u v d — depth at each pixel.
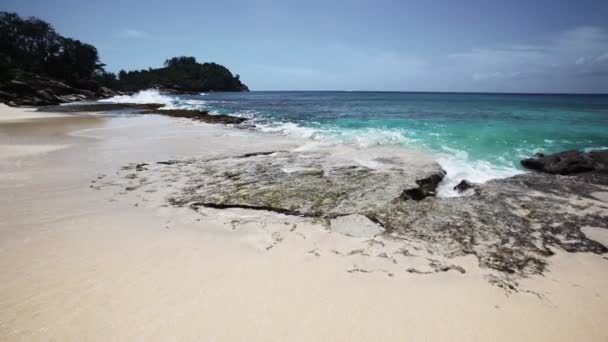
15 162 9.44
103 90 69.06
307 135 14.80
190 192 6.77
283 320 3.16
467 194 7.09
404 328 3.10
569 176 8.50
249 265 4.10
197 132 15.95
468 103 43.09
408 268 4.10
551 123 18.17
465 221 5.36
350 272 3.99
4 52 64.50
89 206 6.05
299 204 6.02
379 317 3.24
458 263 4.23
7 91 42.41
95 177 7.94
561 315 3.33
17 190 6.92
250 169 8.52
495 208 5.90
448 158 10.44
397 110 29.83
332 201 6.13
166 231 5.04
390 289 3.68
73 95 56.81
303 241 4.75
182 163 9.34
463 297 3.57
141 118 23.34
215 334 2.95
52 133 15.45
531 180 8.02
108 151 11.12
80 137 14.21
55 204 6.12
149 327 3.01
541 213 5.71
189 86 122.31
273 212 5.79
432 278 3.90
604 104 38.88
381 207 5.84
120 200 6.37
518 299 3.56
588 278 3.96
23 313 3.16
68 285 3.62
